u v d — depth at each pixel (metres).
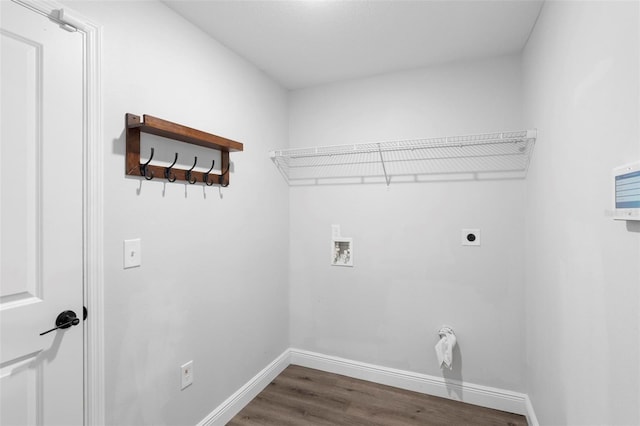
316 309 2.70
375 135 2.50
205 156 1.87
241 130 2.19
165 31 1.62
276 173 2.61
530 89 1.89
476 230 2.21
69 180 1.21
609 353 0.92
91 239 1.27
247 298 2.24
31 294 1.12
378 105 2.49
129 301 1.43
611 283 0.91
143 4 1.50
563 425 1.33
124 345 1.41
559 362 1.38
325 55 2.18
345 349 2.60
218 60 1.98
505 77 2.15
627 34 0.80
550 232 1.50
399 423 1.99
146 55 1.51
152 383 1.54
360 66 2.34
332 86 2.64
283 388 2.39
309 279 2.72
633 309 0.79
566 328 1.29
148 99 1.52
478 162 2.21
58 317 1.18
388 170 2.46
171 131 1.50
